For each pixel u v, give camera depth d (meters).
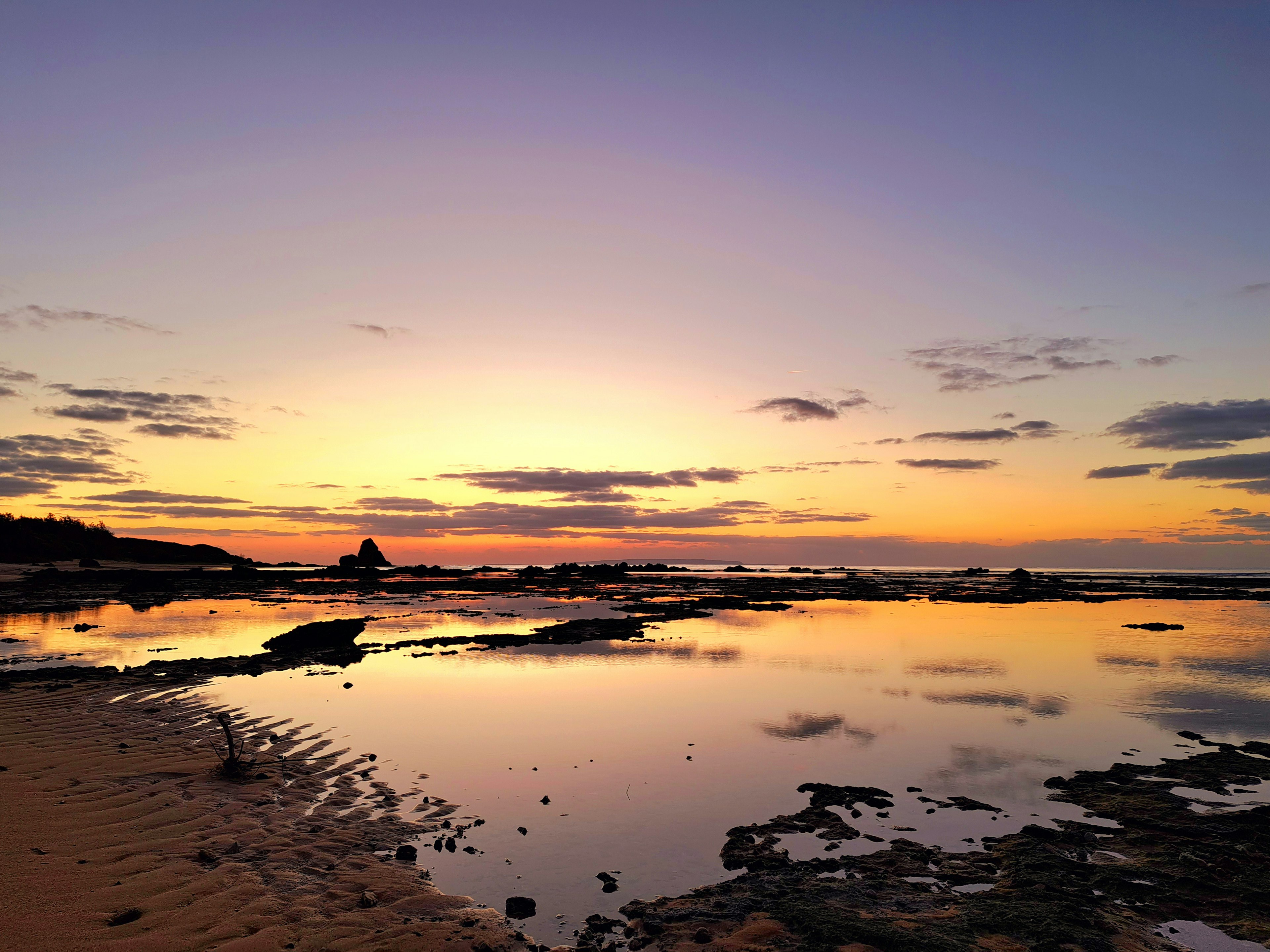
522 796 11.78
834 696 19.50
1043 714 17.55
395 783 12.22
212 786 11.41
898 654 27.08
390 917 7.63
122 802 10.48
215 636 31.94
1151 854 9.53
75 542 129.75
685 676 22.38
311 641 28.30
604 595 61.84
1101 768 13.47
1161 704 18.72
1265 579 111.38
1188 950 7.14
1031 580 103.94
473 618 40.78
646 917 7.86
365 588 70.50
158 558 139.75
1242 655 27.08
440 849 9.64
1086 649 28.53
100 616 41.62
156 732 14.80
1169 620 41.12
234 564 148.12
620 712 17.50
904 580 99.56
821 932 7.39
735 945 7.24
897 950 7.02
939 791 12.14
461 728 15.96
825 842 10.06
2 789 10.79
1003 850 9.70
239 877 8.24
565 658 25.84
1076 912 7.83
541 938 7.44
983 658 26.16
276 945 6.82
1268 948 7.17
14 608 46.56
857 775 12.99
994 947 7.10
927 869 9.13
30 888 7.59
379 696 19.05
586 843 9.97
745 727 16.23
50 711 16.59
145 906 7.38
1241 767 13.34
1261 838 9.95
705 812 11.20
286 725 15.88
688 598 58.25
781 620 40.16
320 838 9.63
